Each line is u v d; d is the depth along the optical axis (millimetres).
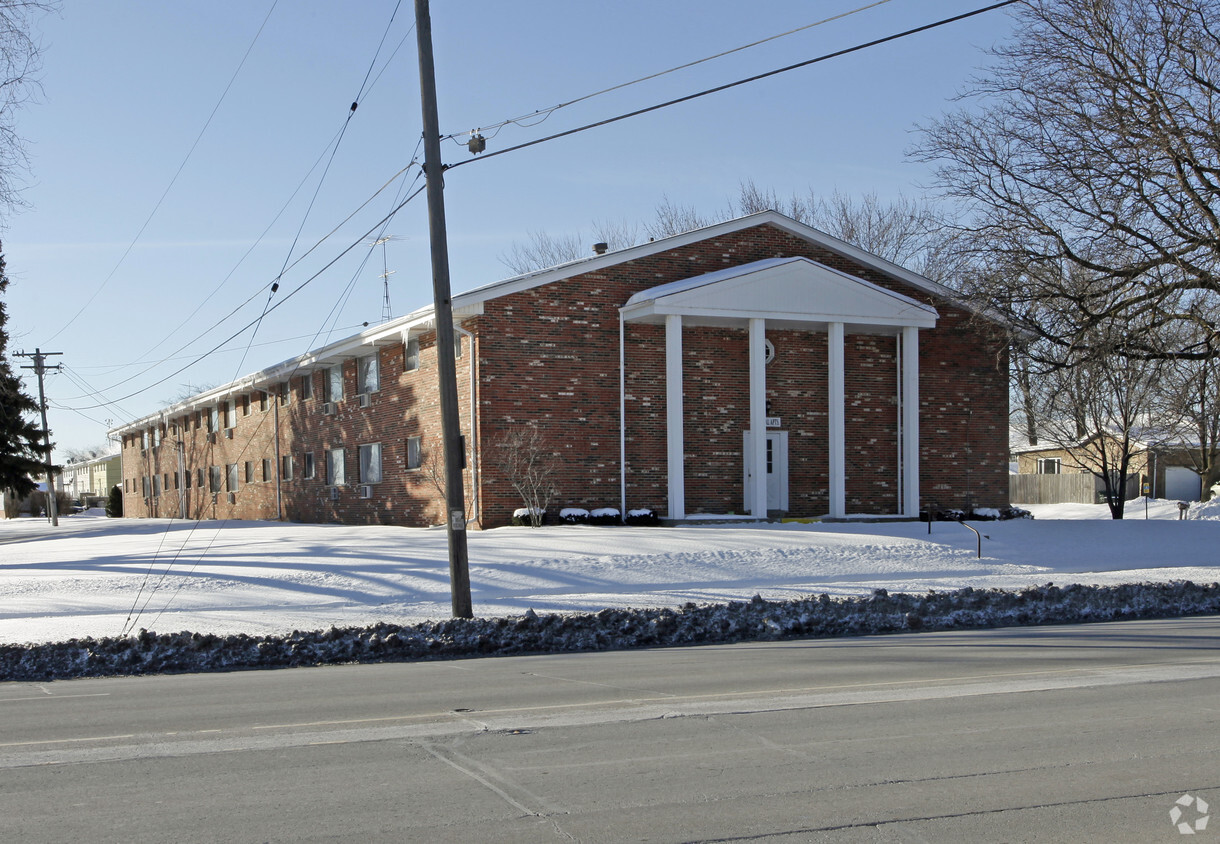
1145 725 8031
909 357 29453
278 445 42094
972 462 31562
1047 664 11344
